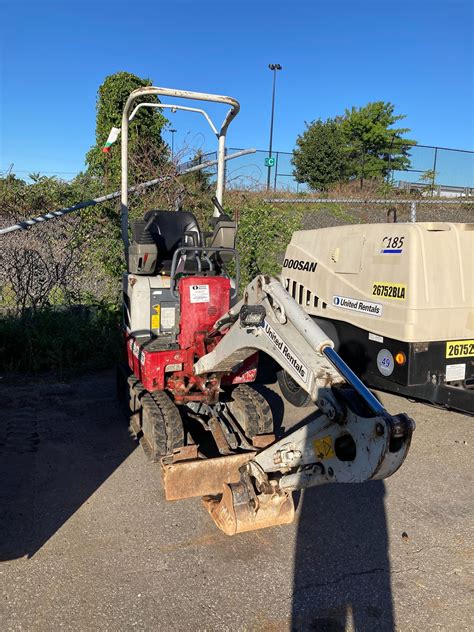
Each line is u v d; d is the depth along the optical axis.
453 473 4.66
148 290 5.02
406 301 4.95
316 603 3.05
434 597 3.14
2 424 5.36
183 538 3.61
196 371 4.10
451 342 5.05
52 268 7.66
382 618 2.96
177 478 3.72
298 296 6.62
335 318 5.93
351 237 5.75
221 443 4.18
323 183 26.12
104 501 4.02
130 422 5.26
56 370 7.00
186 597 3.06
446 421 5.81
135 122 11.45
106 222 8.19
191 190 9.98
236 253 4.63
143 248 4.91
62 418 5.56
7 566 3.27
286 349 3.03
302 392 5.98
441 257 4.96
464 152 23.89
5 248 7.41
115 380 6.74
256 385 6.86
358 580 3.26
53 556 3.38
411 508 4.08
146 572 3.26
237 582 3.20
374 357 5.40
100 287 7.93
